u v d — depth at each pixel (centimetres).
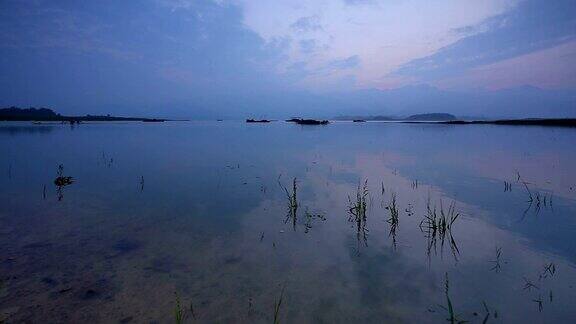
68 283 595
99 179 1496
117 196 1201
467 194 1209
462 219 940
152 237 814
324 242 788
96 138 3825
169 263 678
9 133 4516
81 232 842
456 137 3897
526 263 674
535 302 544
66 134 4434
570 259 688
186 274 635
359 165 1877
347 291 579
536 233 828
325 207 1069
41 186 1349
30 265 659
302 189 1310
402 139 3741
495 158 2078
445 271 645
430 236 820
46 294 559
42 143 3136
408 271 647
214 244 774
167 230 862
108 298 552
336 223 916
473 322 495
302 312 522
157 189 1312
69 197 1183
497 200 1125
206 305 538
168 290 580
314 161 2039
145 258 698
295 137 4250
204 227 884
